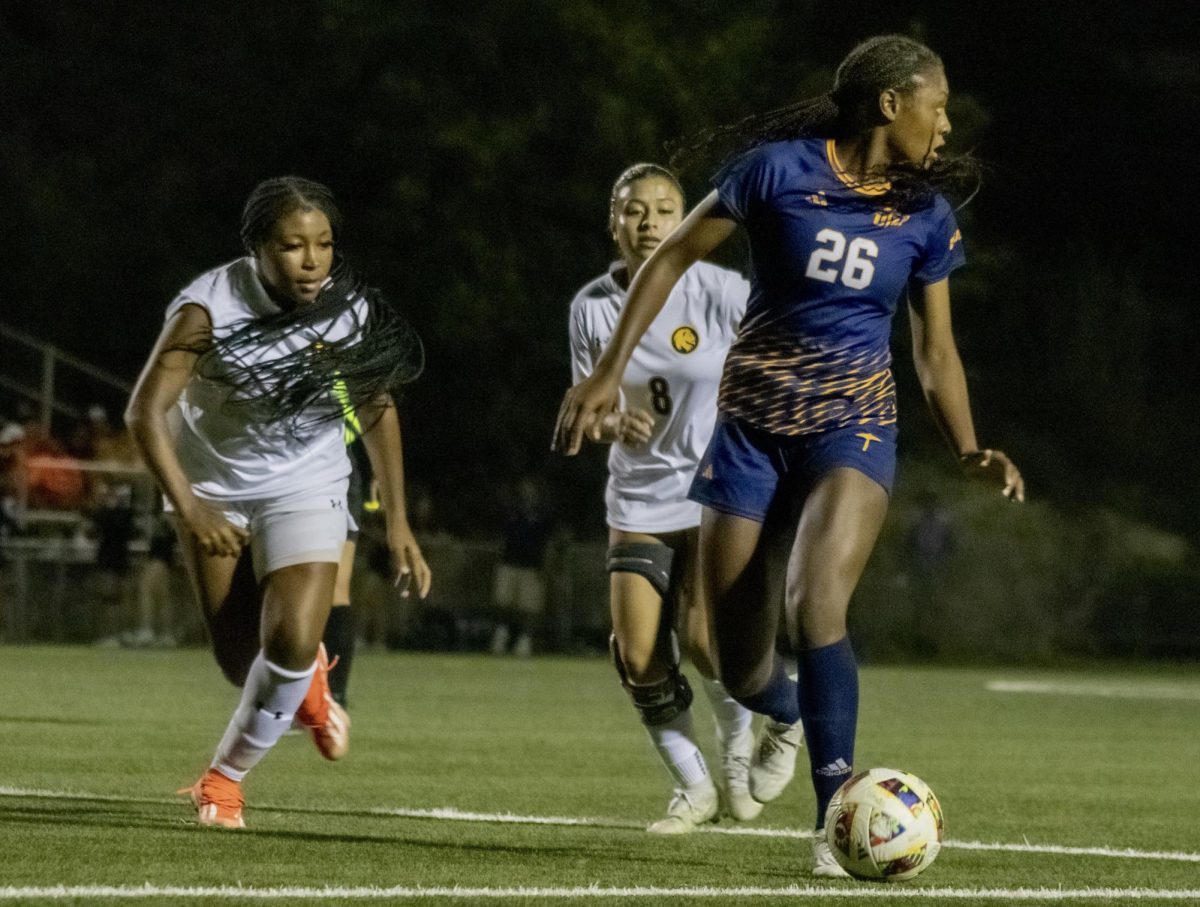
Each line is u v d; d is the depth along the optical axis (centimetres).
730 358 1745
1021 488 1744
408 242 9494
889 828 1584
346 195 9719
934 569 8831
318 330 1881
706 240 1694
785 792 2623
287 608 1870
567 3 9544
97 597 7381
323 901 1398
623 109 9494
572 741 3416
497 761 2972
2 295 9556
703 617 2134
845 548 1662
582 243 9706
